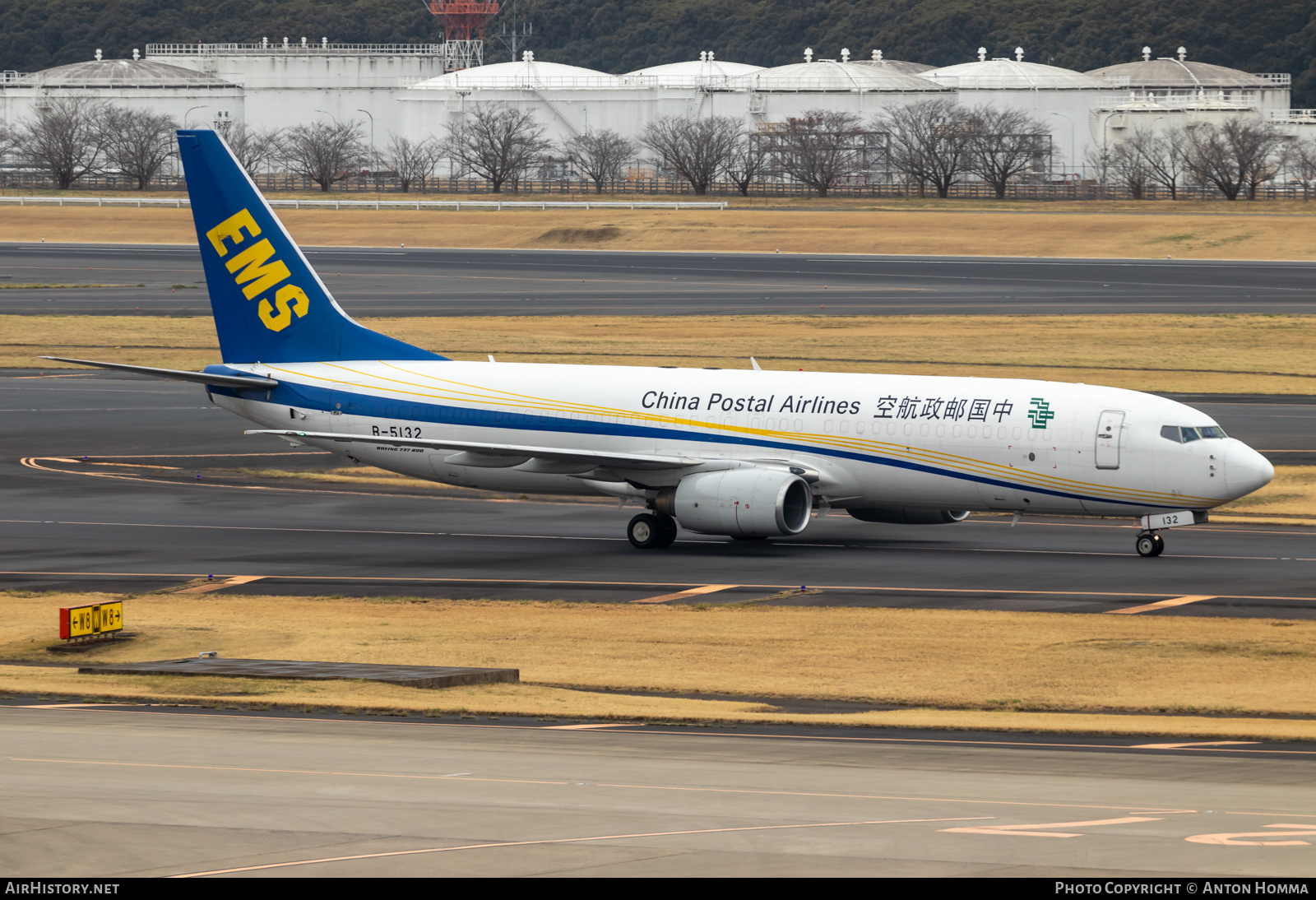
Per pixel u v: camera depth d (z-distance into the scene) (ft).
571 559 639.76
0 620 535.19
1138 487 613.93
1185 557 631.56
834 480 650.84
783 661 464.65
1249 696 418.92
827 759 321.93
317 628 518.78
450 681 426.51
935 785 290.35
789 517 645.92
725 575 601.21
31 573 612.29
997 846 236.02
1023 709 410.52
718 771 304.91
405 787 284.20
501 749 331.57
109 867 223.30
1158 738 358.64
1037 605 537.24
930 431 638.12
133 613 545.44
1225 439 613.11
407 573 611.88
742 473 640.58
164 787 282.77
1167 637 484.33
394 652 486.38
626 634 502.38
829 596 556.51
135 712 383.86
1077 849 233.35
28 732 347.15
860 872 219.41
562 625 516.73
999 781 295.69
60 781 288.30
